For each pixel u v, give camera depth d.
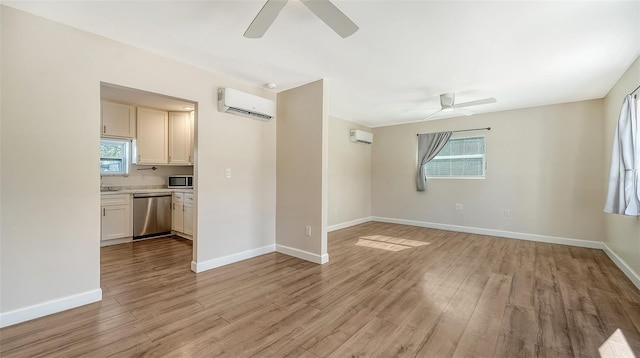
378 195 6.43
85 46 2.25
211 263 3.14
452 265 3.32
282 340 1.80
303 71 3.10
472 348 1.72
